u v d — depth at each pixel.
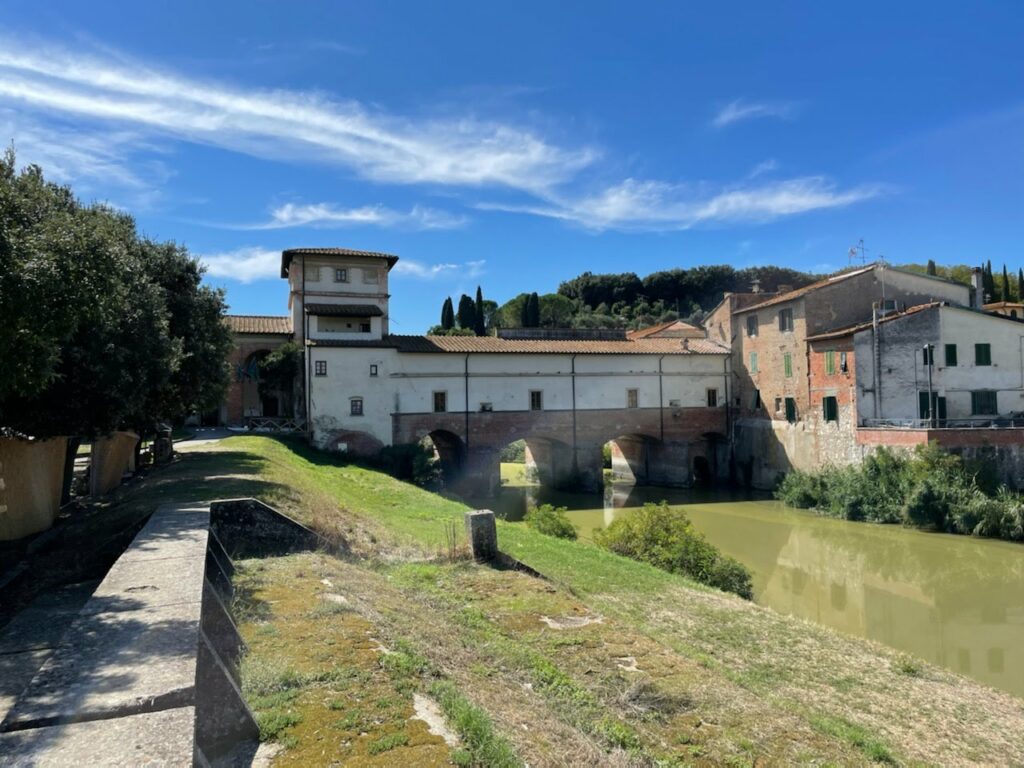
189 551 9.62
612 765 7.18
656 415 49.81
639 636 12.43
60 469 19.23
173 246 27.66
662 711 9.48
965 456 33.12
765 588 24.17
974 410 38.22
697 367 51.12
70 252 11.23
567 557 19.23
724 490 48.97
